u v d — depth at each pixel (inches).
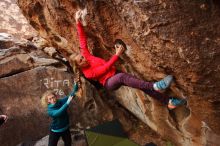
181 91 159.2
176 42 131.8
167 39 132.5
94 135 255.8
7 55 277.9
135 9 133.5
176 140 221.9
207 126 176.7
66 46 251.6
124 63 185.3
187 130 197.0
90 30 175.3
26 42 323.6
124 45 165.5
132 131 258.8
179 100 166.6
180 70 140.8
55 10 199.3
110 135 255.4
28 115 257.0
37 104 260.2
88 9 160.9
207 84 139.6
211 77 136.7
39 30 268.5
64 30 218.8
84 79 269.6
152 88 157.4
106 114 269.1
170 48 135.0
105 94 278.2
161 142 239.0
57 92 265.3
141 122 263.4
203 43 130.2
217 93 141.8
